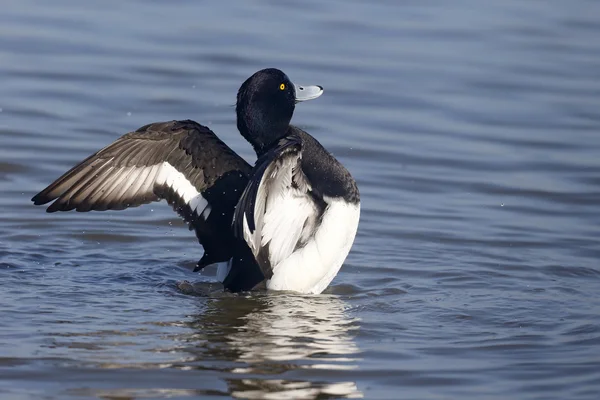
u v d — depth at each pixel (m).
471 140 15.98
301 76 18.17
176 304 9.46
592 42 20.55
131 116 16.39
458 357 8.16
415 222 12.70
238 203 8.54
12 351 7.98
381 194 13.75
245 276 9.81
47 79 17.84
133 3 22.27
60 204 9.02
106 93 17.33
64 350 8.05
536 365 8.00
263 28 20.81
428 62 19.23
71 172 9.07
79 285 10.00
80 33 20.12
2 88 17.34
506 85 18.28
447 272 10.80
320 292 9.91
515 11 22.47
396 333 8.73
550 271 10.92
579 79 18.61
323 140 15.66
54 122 16.00
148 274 10.56
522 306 9.59
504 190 14.05
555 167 14.94
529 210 13.33
